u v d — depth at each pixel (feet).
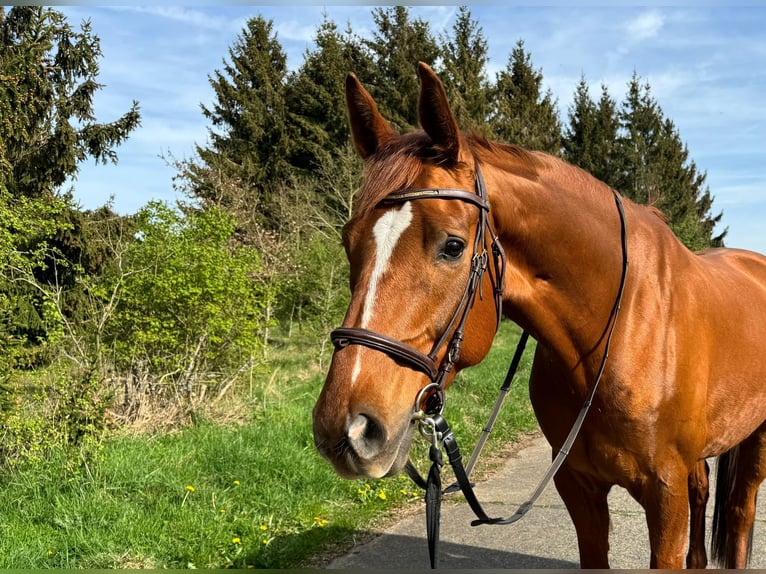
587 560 8.34
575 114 114.42
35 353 16.43
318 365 34.37
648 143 118.21
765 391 9.18
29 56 29.76
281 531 13.01
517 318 7.37
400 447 5.47
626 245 7.45
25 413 15.74
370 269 5.73
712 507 15.85
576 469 7.98
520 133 88.74
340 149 61.11
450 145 6.13
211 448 16.81
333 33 80.84
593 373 7.26
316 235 44.34
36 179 34.06
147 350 21.54
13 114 27.63
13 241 15.42
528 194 6.88
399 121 72.64
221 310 21.71
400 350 5.53
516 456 19.88
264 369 26.30
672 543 7.41
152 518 12.66
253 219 44.11
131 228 35.12
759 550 12.25
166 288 20.10
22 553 10.87
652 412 7.18
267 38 86.58
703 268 8.81
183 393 21.26
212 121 83.30
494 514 14.58
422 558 11.97
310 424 19.98
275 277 36.14
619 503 15.34
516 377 31.17
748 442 10.29
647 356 7.26
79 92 35.22
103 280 21.75
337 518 13.85
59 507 12.67
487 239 6.33
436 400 6.01
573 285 7.09
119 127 37.01
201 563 11.32
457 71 78.79
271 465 15.79
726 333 8.38
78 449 14.65
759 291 9.84
